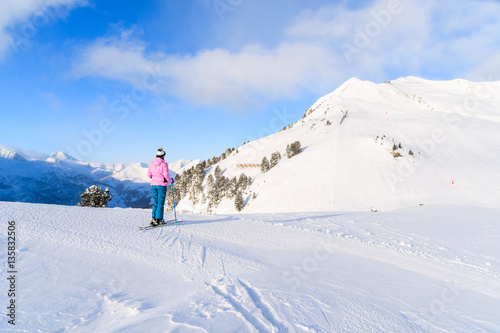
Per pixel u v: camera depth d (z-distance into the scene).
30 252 3.28
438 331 2.29
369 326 2.26
